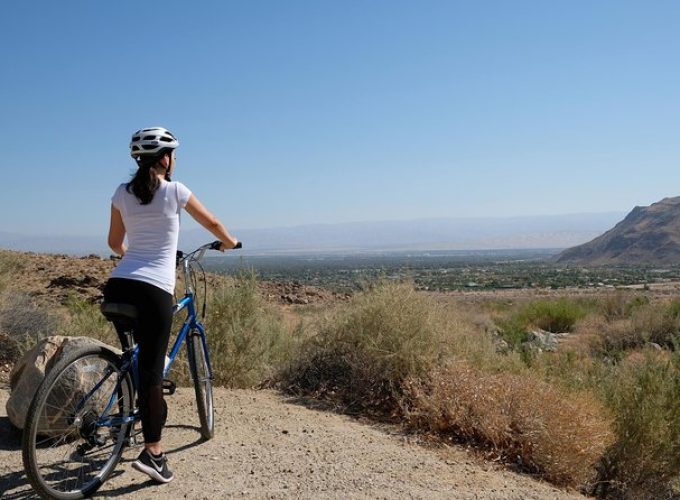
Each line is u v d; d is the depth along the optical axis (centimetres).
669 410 703
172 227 449
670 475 686
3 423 552
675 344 898
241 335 835
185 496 434
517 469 589
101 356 437
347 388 749
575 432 609
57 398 436
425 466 542
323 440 574
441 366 733
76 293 1428
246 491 450
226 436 564
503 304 2847
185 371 786
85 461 450
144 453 442
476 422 626
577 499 536
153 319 434
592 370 910
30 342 820
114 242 474
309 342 834
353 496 461
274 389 793
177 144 459
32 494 422
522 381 681
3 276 1136
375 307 777
